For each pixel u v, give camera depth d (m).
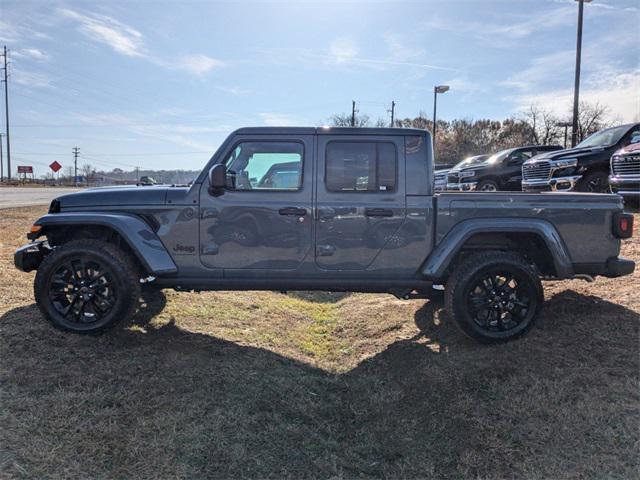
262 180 4.38
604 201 4.37
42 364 3.65
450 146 53.44
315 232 4.29
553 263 4.34
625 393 3.31
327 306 6.73
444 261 4.22
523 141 50.22
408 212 4.28
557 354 3.95
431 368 4.05
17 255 4.34
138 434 2.93
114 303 4.19
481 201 4.30
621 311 4.59
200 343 4.46
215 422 3.15
